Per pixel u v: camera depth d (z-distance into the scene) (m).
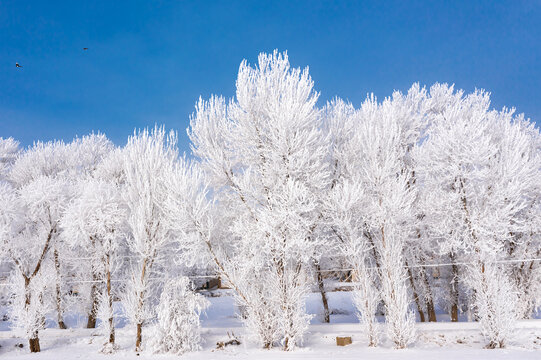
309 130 12.85
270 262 12.25
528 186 13.47
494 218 12.37
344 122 15.65
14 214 13.54
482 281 11.79
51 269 15.62
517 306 15.10
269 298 11.77
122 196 12.73
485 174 12.84
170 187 11.66
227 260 12.37
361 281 11.93
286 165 11.70
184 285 12.42
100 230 12.19
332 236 14.33
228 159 12.82
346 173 14.61
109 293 12.66
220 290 32.25
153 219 12.43
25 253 14.27
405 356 9.50
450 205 13.33
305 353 10.49
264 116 12.93
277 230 11.41
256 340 11.99
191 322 12.11
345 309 21.36
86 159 25.67
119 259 15.53
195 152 12.91
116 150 20.94
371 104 16.33
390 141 12.98
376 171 12.49
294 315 11.48
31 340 12.07
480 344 11.31
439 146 13.71
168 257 14.61
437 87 19.39
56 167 25.39
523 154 16.62
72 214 12.42
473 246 12.95
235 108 12.59
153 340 11.45
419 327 13.23
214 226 11.89
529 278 15.66
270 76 12.96
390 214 11.95
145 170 12.52
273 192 11.94
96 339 13.38
